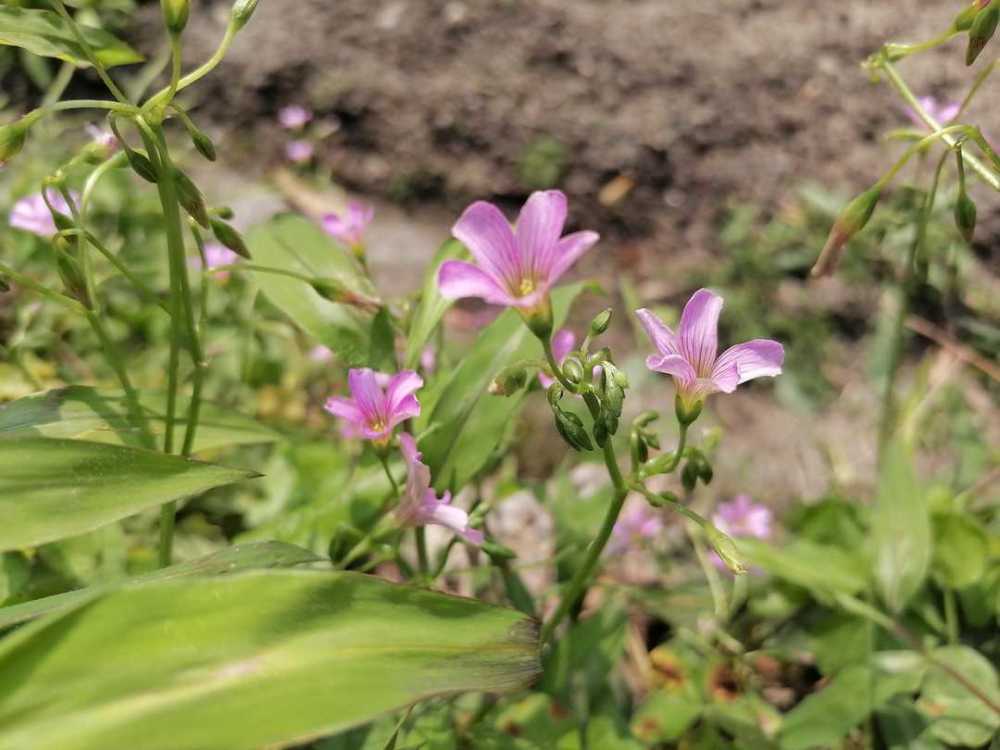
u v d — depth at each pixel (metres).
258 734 0.07
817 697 0.13
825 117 0.24
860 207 0.11
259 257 0.13
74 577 0.13
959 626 0.15
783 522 0.18
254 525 0.16
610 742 0.12
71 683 0.07
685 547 0.17
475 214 0.08
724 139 0.24
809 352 0.21
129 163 0.10
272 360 0.18
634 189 0.24
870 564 0.15
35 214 0.14
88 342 0.17
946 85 0.23
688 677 0.14
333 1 0.26
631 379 0.20
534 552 0.17
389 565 0.16
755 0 0.26
